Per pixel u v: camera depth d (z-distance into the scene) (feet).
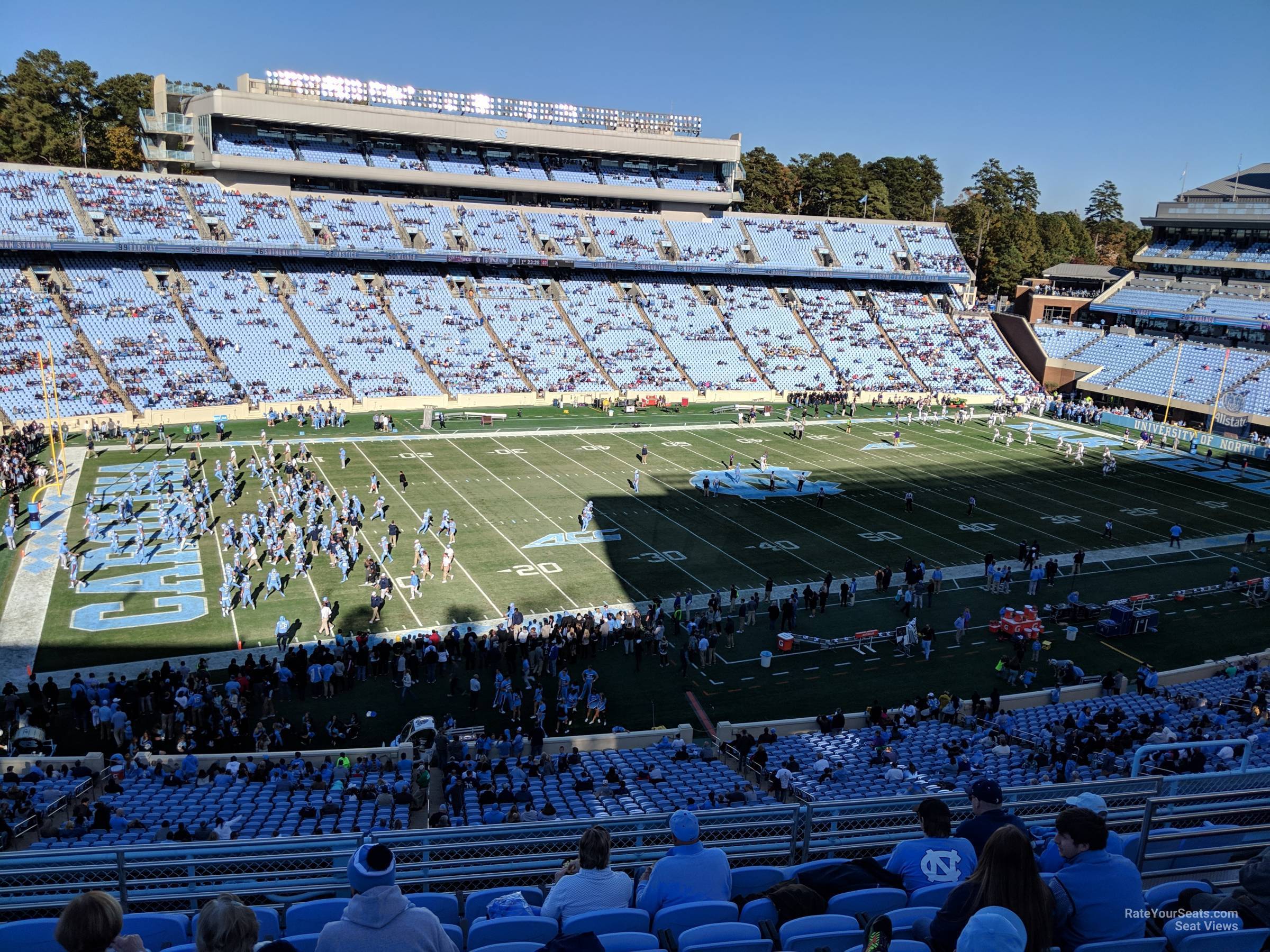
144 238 226.79
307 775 76.13
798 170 421.59
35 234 214.48
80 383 201.26
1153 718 89.45
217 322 229.45
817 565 142.51
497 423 225.15
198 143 245.65
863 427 245.86
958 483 192.44
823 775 77.20
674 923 24.71
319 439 200.44
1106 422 265.13
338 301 248.32
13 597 117.60
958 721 96.27
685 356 272.72
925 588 131.95
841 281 319.47
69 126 304.09
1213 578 144.77
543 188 282.97
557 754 85.30
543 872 32.07
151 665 102.37
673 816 26.61
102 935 15.55
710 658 110.01
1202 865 29.25
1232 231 292.40
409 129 263.90
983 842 26.11
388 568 132.57
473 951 22.84
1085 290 341.82
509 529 151.12
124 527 142.51
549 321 267.59
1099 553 153.48
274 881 30.63
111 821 61.16
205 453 184.14
